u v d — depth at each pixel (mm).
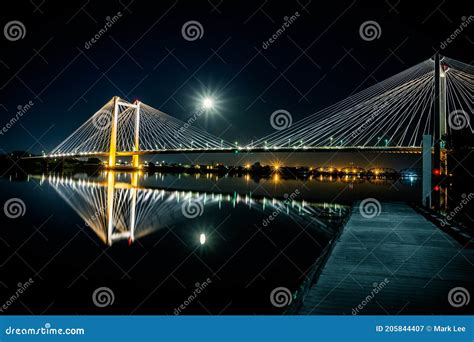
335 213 14539
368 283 4273
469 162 20172
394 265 4957
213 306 5105
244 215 14016
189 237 9844
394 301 3797
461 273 4613
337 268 4828
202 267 6938
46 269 6875
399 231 7426
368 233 7223
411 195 24047
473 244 6055
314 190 29047
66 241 9305
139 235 10117
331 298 3871
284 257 7641
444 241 6457
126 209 15766
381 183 45500
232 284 5980
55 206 16047
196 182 40062
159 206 16969
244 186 33844
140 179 43688
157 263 7223
